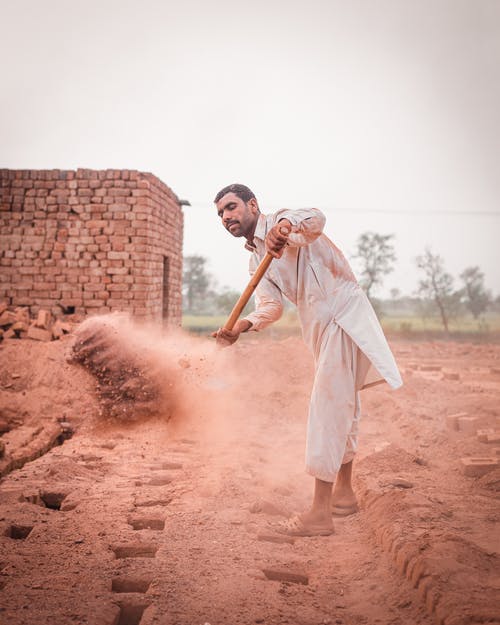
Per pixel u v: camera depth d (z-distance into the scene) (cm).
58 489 453
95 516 383
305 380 1026
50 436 755
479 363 1897
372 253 4609
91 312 1271
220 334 338
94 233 1270
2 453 584
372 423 769
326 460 342
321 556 320
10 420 850
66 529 357
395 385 326
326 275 341
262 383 986
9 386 912
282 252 321
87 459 589
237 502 414
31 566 298
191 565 297
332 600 267
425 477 460
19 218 1279
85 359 935
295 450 613
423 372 1575
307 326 354
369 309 348
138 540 336
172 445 652
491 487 424
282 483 467
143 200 1262
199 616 243
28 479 492
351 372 344
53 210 1277
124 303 1267
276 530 353
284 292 353
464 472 469
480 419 707
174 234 1544
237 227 346
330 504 361
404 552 282
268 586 275
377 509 363
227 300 6028
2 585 277
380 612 251
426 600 245
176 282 1588
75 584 274
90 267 1271
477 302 5578
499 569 262
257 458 565
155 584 272
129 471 529
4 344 1024
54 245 1275
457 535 288
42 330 1074
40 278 1277
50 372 928
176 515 381
